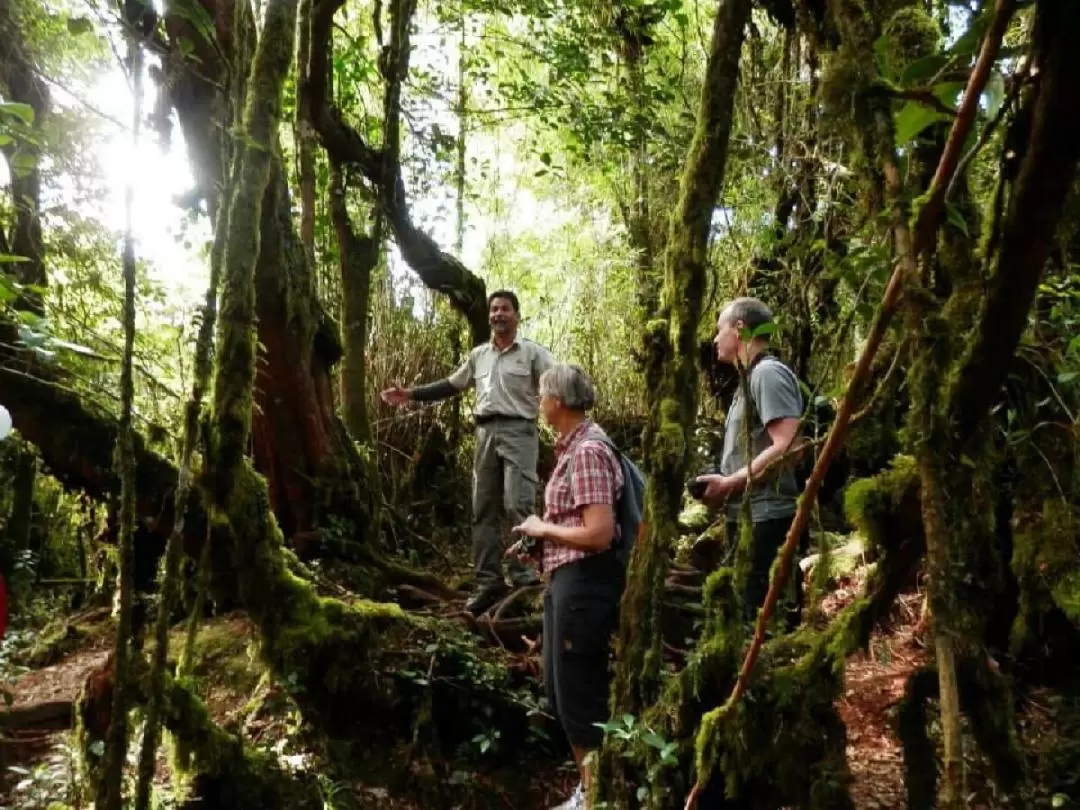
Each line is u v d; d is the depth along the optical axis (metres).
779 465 2.25
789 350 4.74
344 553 5.04
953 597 1.38
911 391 1.65
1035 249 1.56
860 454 2.26
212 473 3.33
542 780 3.74
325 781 3.40
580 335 9.02
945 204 1.39
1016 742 2.16
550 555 3.08
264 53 3.09
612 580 2.99
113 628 5.04
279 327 4.77
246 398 3.32
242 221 3.15
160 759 3.45
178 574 2.56
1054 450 2.22
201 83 4.03
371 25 7.33
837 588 4.01
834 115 1.79
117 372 4.02
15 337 3.51
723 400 5.75
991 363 1.73
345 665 3.64
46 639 5.12
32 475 5.65
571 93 7.09
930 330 1.62
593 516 2.90
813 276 3.98
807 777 2.21
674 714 2.37
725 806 2.37
